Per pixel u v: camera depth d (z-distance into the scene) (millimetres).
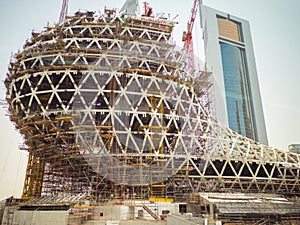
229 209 32344
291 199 42062
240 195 40719
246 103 123250
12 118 45531
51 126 40312
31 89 41688
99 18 49125
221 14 136125
